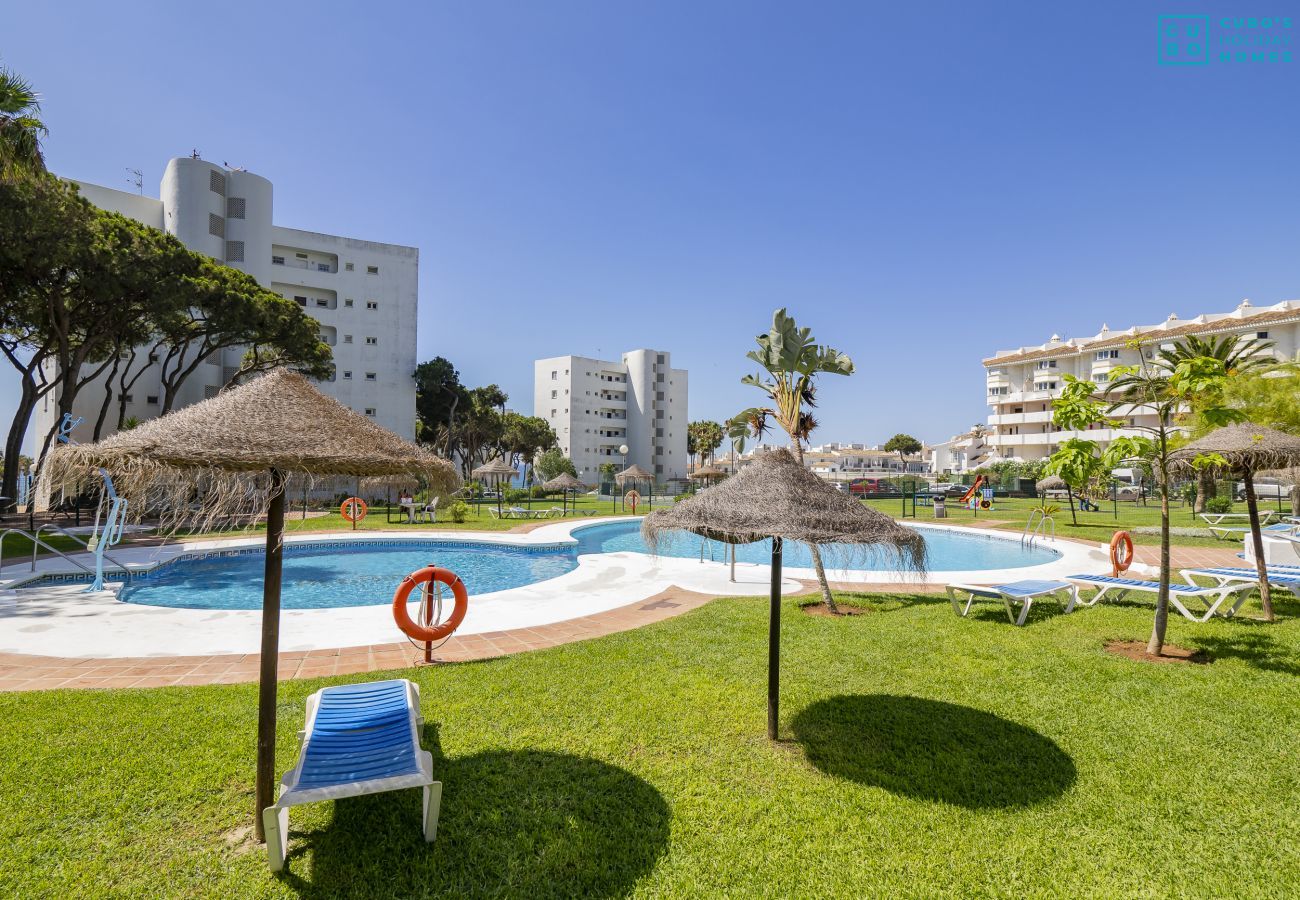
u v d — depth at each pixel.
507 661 6.43
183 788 3.83
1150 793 3.87
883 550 4.95
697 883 3.08
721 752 4.43
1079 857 3.28
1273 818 3.60
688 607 9.19
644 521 5.06
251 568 14.74
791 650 6.78
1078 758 4.31
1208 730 4.69
